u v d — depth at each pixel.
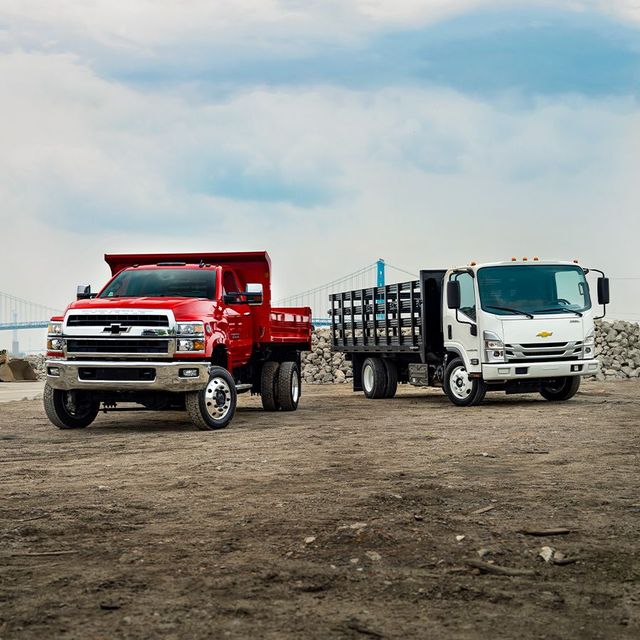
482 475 8.35
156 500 7.35
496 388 17.55
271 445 11.14
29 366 42.34
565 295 17.52
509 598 4.53
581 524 6.18
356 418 15.16
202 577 4.95
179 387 12.75
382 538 5.73
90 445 11.59
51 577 5.00
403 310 19.62
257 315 15.74
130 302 13.10
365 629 4.06
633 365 30.97
